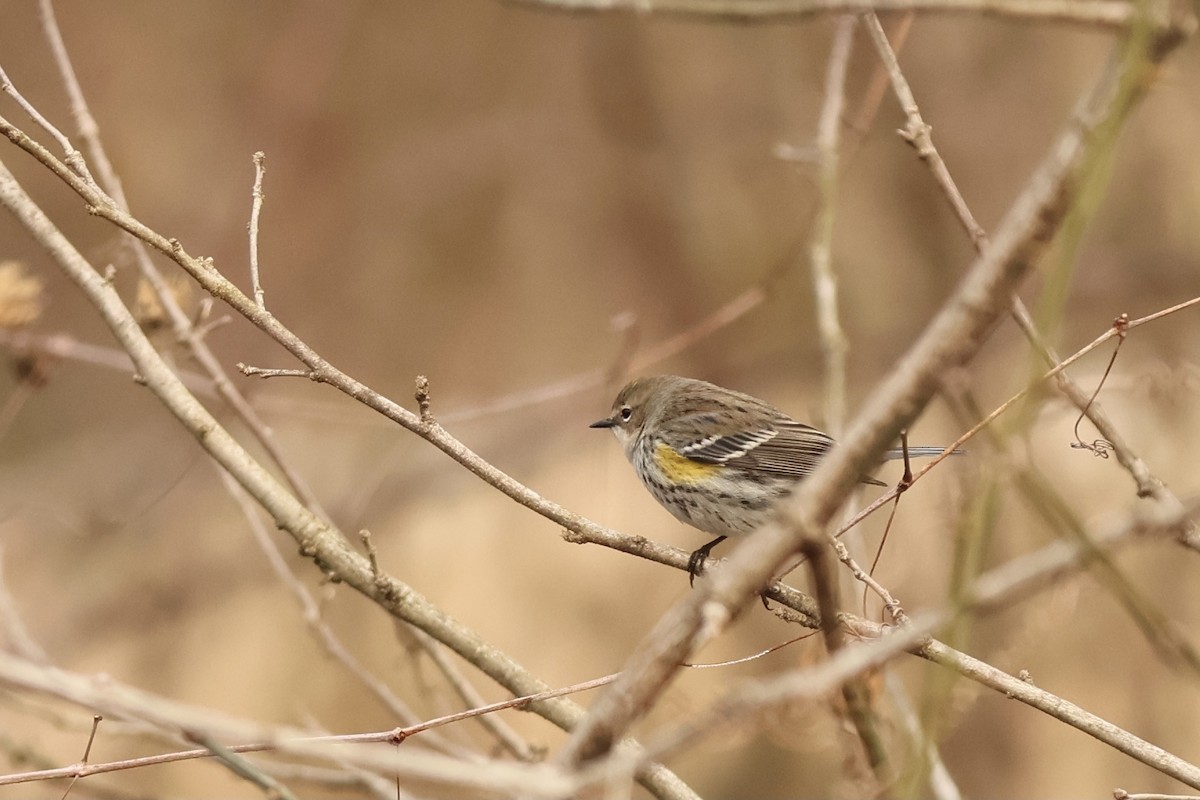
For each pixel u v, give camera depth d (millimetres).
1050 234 3492
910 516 10875
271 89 14906
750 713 3660
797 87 14484
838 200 14211
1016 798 11633
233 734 4066
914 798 4316
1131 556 11492
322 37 15062
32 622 13344
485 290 14992
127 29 14992
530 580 13250
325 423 14195
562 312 14828
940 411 12633
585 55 15211
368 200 14992
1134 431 11430
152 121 14852
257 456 13789
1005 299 3490
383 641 12898
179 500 14414
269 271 14516
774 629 12328
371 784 8148
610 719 3688
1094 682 11438
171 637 13305
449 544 13430
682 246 14836
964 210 6902
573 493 13672
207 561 13812
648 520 13516
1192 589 11328
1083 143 3531
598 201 15086
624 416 10523
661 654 3680
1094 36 13633
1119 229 13695
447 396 14477
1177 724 11297
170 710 4109
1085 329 13359
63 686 4191
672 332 14570
